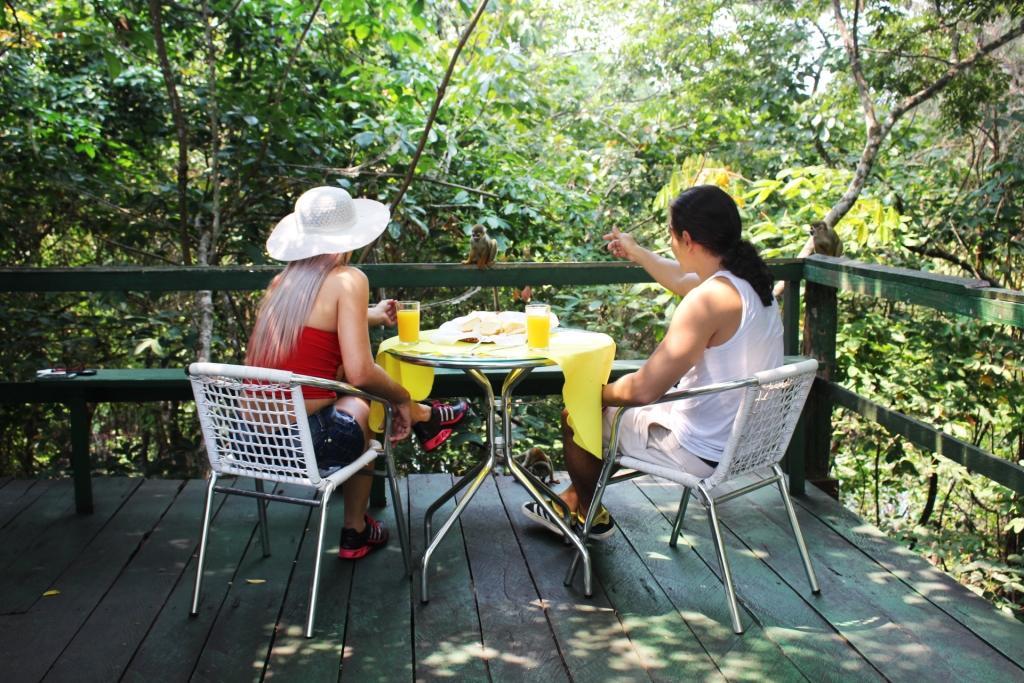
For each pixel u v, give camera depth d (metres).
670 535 3.06
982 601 2.56
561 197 6.48
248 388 2.31
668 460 2.50
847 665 2.22
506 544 2.98
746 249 2.42
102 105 5.64
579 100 9.88
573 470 2.80
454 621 2.45
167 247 6.59
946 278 2.80
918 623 2.44
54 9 5.54
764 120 8.36
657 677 2.16
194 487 3.55
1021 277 6.96
